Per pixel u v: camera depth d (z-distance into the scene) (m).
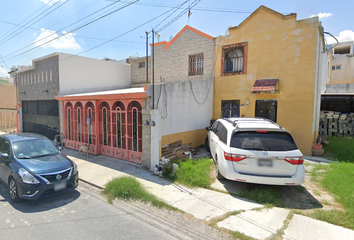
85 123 9.96
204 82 10.38
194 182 5.89
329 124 12.39
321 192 5.37
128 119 8.13
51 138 13.33
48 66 13.54
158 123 6.88
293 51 9.24
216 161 6.45
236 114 10.80
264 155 4.86
